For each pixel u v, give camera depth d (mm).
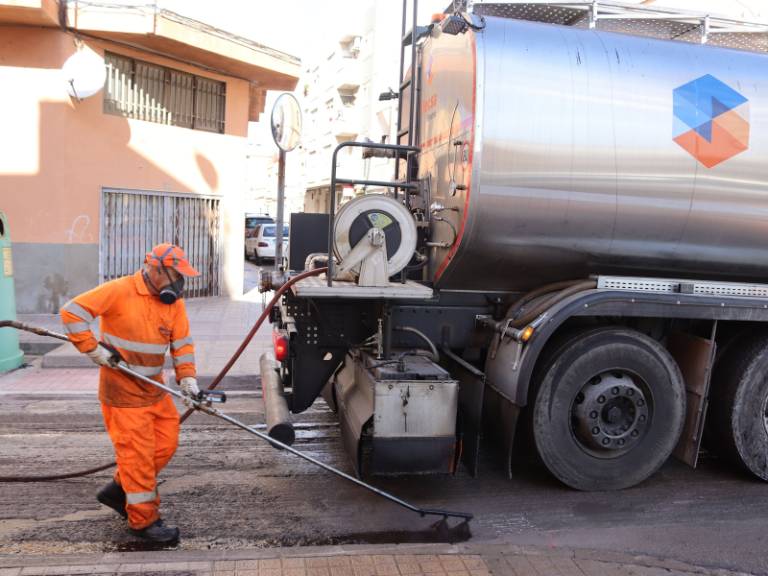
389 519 4020
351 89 38656
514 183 4168
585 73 4281
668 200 4383
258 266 23594
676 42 4598
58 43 10320
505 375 4336
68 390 6629
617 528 3982
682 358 4738
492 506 4254
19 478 4141
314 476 4633
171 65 12141
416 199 5316
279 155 7098
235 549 3549
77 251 10891
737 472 4953
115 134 11289
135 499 3471
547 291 4621
